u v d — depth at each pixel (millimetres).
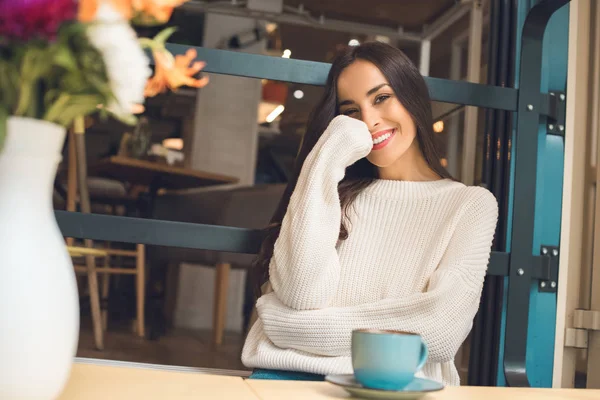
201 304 5574
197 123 6211
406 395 718
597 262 1849
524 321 1587
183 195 4320
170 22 6332
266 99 7355
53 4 513
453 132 2611
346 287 1488
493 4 1796
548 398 821
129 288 4738
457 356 2377
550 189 1719
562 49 1743
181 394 694
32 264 575
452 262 1398
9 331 560
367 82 1543
